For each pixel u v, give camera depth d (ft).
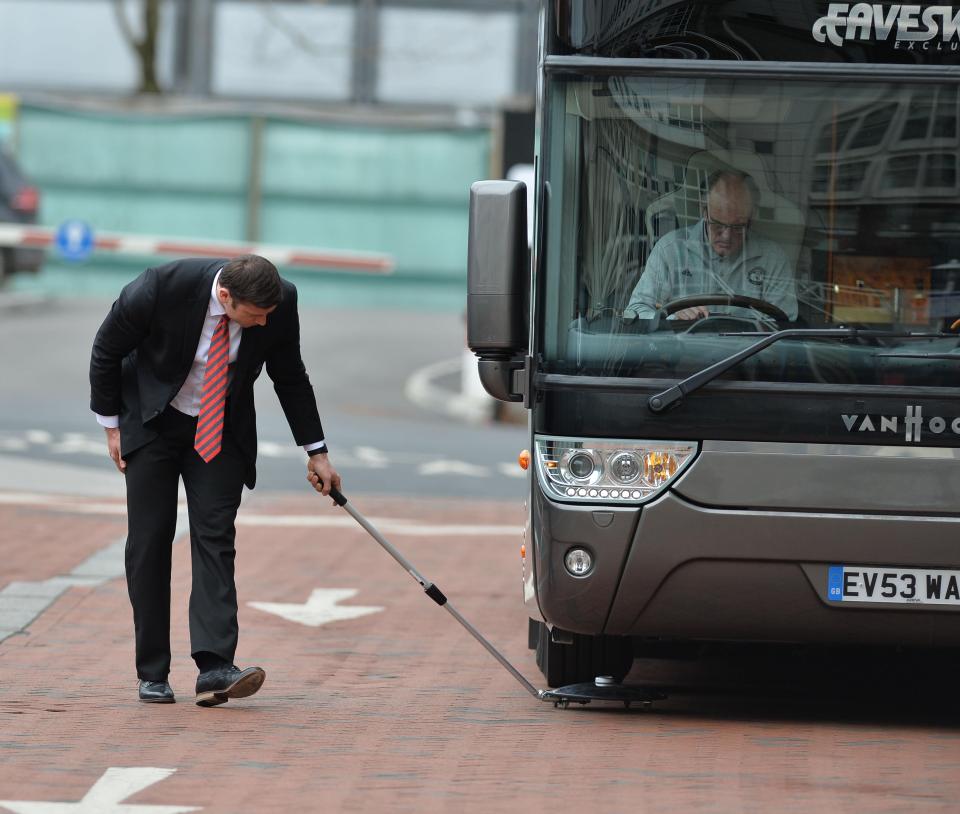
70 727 57.57
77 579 91.30
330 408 206.08
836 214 57.16
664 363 56.95
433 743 56.29
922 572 56.34
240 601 87.66
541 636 66.13
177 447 61.00
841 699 66.39
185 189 327.26
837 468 56.18
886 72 57.21
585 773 52.19
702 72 57.57
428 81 348.59
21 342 247.50
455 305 329.72
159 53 349.20
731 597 56.85
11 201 287.89
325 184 327.88
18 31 351.87
